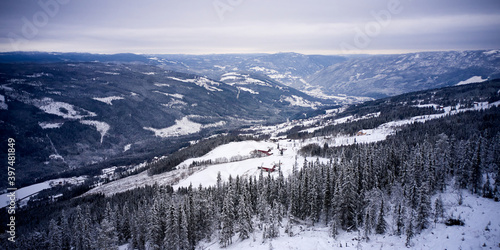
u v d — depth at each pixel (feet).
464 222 270.05
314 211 338.34
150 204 420.77
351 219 309.83
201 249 327.67
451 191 339.77
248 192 371.56
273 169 589.73
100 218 427.33
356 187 326.65
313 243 279.69
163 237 331.57
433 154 369.50
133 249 351.25
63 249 350.23
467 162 338.75
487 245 233.55
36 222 464.65
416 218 281.13
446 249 238.89
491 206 290.35
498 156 365.20
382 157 419.95
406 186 339.16
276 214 319.06
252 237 325.42
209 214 354.74
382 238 273.95
